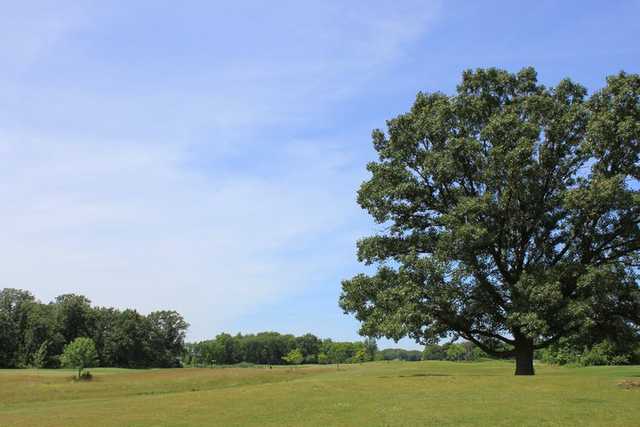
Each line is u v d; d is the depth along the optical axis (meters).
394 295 32.25
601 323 32.34
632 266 32.06
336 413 20.52
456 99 35.22
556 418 17.91
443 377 34.84
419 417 18.80
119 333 159.50
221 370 89.62
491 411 19.64
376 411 20.55
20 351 141.12
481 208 30.44
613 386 26.00
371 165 36.34
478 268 31.44
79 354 69.25
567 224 32.50
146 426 19.19
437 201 35.28
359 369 76.88
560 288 29.45
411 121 35.81
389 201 35.44
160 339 177.00
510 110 33.66
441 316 32.06
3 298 150.75
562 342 34.41
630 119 30.62
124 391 51.41
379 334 32.12
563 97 35.56
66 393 47.50
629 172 31.81
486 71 36.03
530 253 32.88
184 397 29.12
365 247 35.62
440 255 31.03
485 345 35.31
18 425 21.14
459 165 33.34
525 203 32.12
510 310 29.95
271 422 19.05
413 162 35.81
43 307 156.00
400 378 35.25
